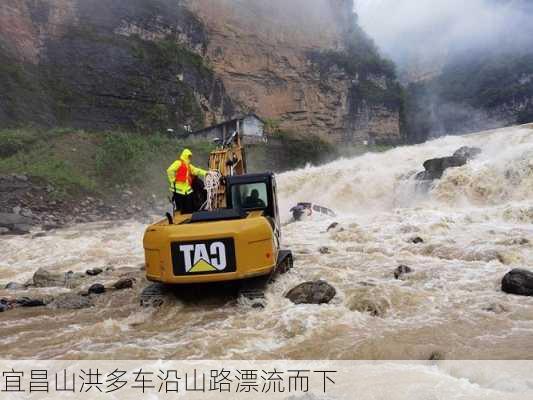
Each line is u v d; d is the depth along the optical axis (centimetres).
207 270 743
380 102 8588
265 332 636
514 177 1825
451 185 1966
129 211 2786
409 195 2258
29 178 2666
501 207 1535
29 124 4228
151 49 5838
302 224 1784
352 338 590
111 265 1272
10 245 1731
